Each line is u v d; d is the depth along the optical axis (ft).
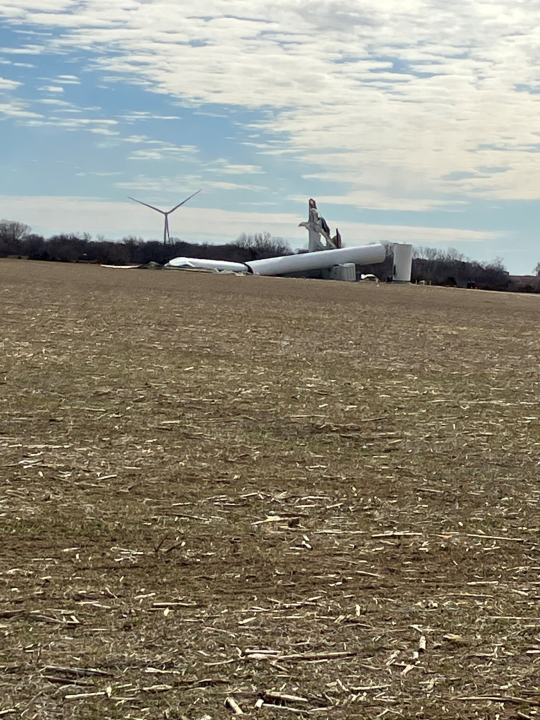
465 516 31.17
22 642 20.98
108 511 30.09
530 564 27.07
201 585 24.59
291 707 18.76
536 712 18.86
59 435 39.27
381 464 37.27
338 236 332.19
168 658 20.49
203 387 51.44
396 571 26.18
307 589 24.61
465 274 382.42
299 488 33.53
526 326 110.32
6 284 136.46
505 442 41.63
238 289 160.04
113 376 53.26
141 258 392.68
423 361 68.33
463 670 20.40
